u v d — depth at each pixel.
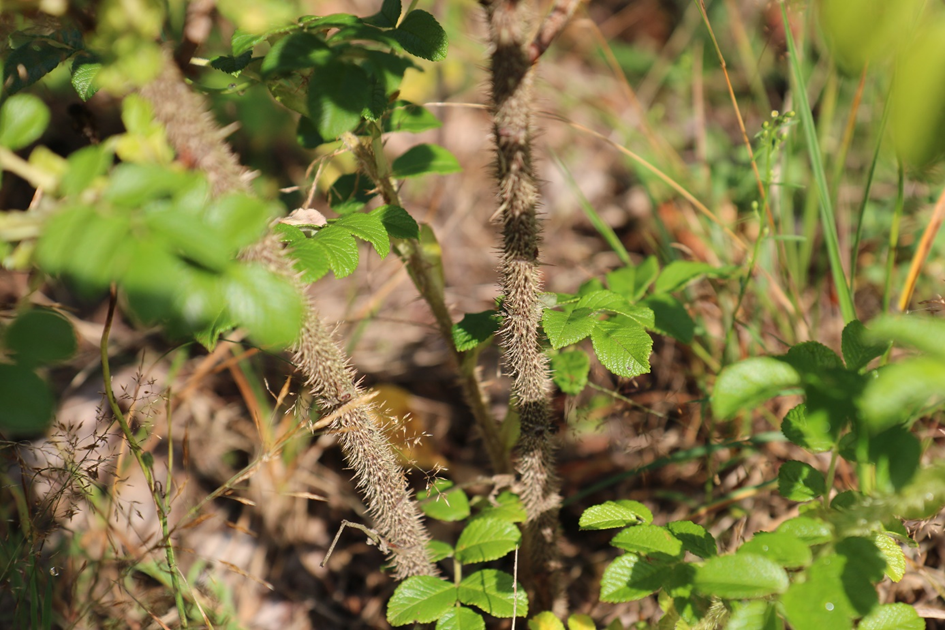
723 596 3.43
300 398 3.57
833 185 3.70
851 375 3.43
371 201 3.62
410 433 3.78
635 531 3.48
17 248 3.43
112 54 3.42
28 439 3.73
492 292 4.11
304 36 3.47
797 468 3.48
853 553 3.43
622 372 3.50
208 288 3.39
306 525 3.74
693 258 3.79
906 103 3.37
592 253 4.27
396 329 4.01
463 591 3.54
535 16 3.54
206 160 3.42
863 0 3.37
